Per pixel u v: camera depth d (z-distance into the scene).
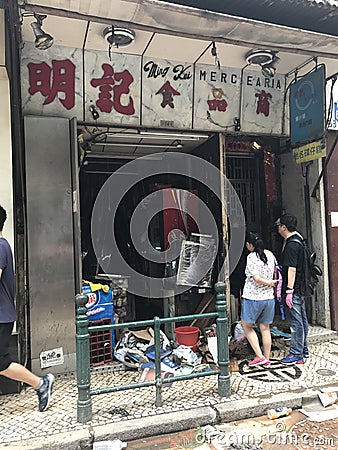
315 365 4.50
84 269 6.36
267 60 4.78
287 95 5.52
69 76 4.51
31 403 3.69
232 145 6.04
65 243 4.38
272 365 4.51
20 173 4.30
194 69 5.00
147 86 4.85
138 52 4.62
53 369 4.26
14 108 4.23
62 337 4.31
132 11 3.26
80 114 4.62
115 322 5.04
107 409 3.50
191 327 4.89
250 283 4.43
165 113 4.99
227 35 3.68
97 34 4.18
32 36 4.17
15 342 3.92
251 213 6.32
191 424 3.34
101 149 6.00
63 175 4.41
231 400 3.62
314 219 5.76
